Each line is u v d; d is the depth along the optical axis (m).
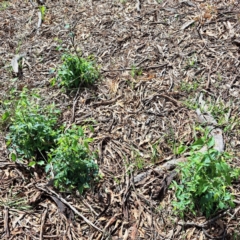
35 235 1.72
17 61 2.60
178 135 2.09
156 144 2.05
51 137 2.00
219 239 1.68
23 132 1.95
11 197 1.86
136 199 1.83
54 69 2.48
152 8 2.97
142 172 1.93
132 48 2.66
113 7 3.02
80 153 1.87
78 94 2.36
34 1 3.17
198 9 2.91
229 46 2.60
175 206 1.75
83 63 2.39
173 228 1.73
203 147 1.98
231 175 1.79
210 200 1.69
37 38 2.81
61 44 2.74
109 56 2.61
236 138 2.05
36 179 1.92
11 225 1.76
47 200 1.84
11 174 1.95
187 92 2.33
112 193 1.85
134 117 2.21
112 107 2.28
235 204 1.77
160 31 2.76
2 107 2.29
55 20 2.95
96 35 2.78
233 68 2.45
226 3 2.95
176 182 1.86
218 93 2.30
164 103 2.27
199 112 2.19
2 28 2.92
